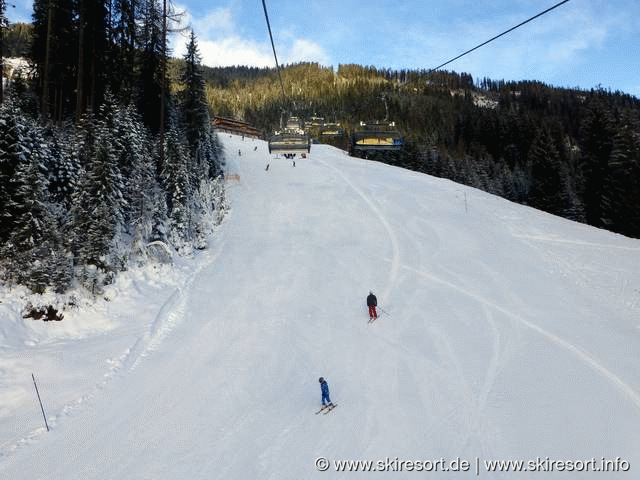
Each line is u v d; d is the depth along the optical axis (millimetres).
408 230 36594
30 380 17594
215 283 28078
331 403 16297
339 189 49312
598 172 57312
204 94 49688
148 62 44344
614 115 63344
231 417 15797
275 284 27781
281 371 18812
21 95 38812
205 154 49000
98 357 19281
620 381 16984
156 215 30062
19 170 23844
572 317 22766
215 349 20562
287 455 13758
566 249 33219
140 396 16969
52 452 13969
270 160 69375
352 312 24172
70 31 39125
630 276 28234
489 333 21219
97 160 26547
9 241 22688
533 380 17297
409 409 15852
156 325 22453
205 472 13078
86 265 24609
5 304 21016
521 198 80812
